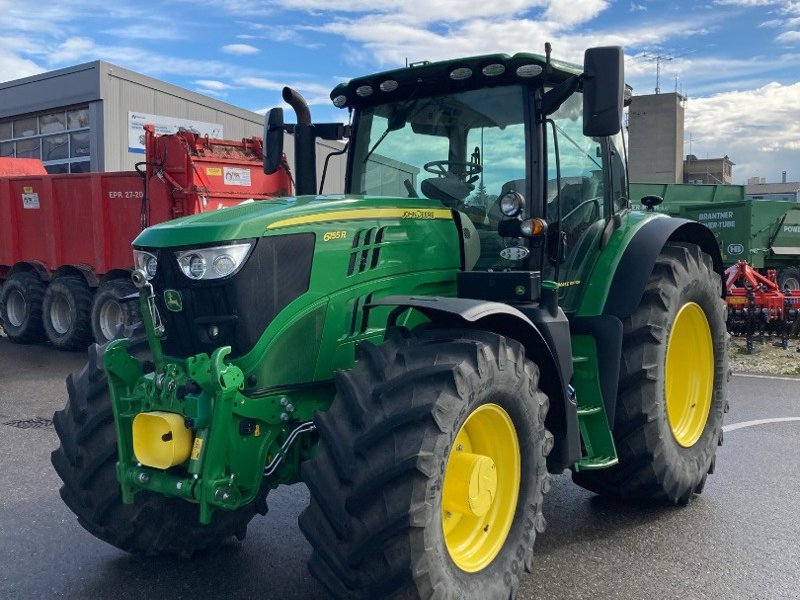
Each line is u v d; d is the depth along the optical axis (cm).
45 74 1906
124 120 1870
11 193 1170
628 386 430
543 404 346
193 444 308
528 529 338
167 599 345
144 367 349
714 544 412
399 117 445
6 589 353
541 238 397
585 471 439
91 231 1073
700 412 494
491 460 321
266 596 350
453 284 402
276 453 329
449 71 410
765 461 572
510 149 409
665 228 464
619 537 422
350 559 283
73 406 364
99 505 353
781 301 1138
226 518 368
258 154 1070
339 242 349
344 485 286
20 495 481
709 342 500
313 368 341
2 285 1242
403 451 281
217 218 335
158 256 332
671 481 444
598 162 462
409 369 300
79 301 1072
